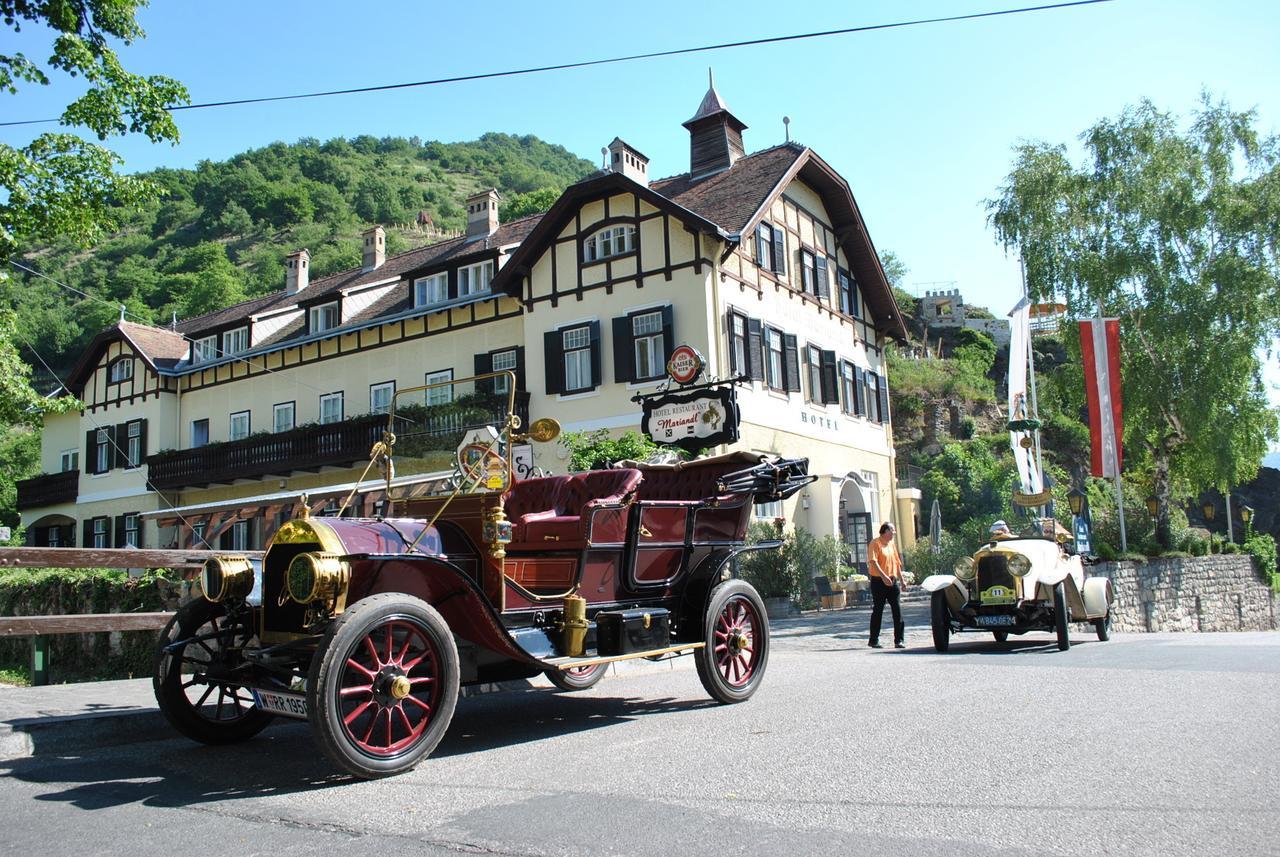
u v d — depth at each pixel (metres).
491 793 4.44
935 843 3.50
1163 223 27.03
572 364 23.39
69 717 5.88
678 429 14.42
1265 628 30.91
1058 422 48.06
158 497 33.00
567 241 23.78
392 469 6.77
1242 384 26.73
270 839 3.78
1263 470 55.47
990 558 11.66
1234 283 26.28
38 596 14.01
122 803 4.42
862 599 23.89
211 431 32.41
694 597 7.16
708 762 4.97
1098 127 28.14
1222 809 3.88
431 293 27.31
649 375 22.03
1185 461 28.58
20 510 38.28
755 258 24.03
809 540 22.38
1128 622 23.69
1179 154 27.52
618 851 3.50
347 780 4.82
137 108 14.12
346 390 28.59
